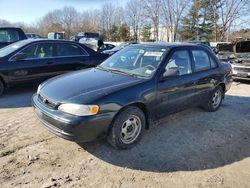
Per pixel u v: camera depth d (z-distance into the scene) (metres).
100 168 3.39
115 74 4.33
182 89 4.57
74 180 3.13
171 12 42.31
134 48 4.94
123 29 55.91
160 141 4.20
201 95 5.16
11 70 6.42
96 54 7.84
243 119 5.36
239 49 11.06
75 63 7.34
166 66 4.32
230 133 4.63
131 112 3.77
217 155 3.86
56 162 3.48
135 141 3.94
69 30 65.94
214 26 38.81
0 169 3.27
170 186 3.10
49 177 3.17
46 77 6.95
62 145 3.92
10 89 7.03
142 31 51.81
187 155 3.81
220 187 3.13
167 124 4.90
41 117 3.71
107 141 3.79
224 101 6.71
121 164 3.50
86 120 3.34
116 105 3.55
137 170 3.39
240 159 3.78
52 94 3.71
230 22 35.44
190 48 5.00
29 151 3.72
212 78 5.38
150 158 3.68
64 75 4.55
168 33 43.53
